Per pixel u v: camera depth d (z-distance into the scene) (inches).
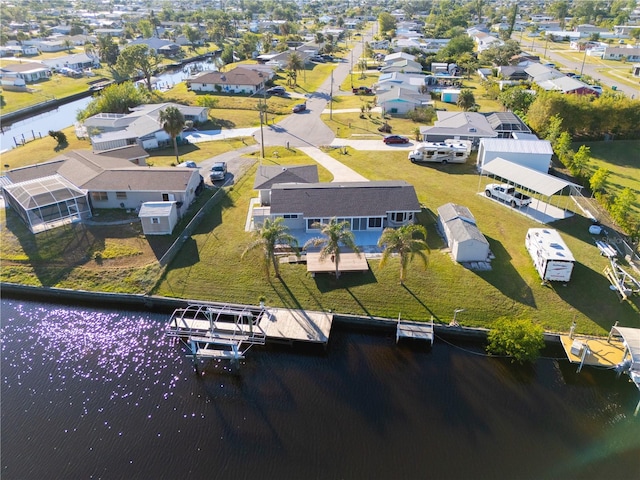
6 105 3944.4
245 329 1387.8
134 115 3169.3
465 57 5300.2
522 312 1454.2
